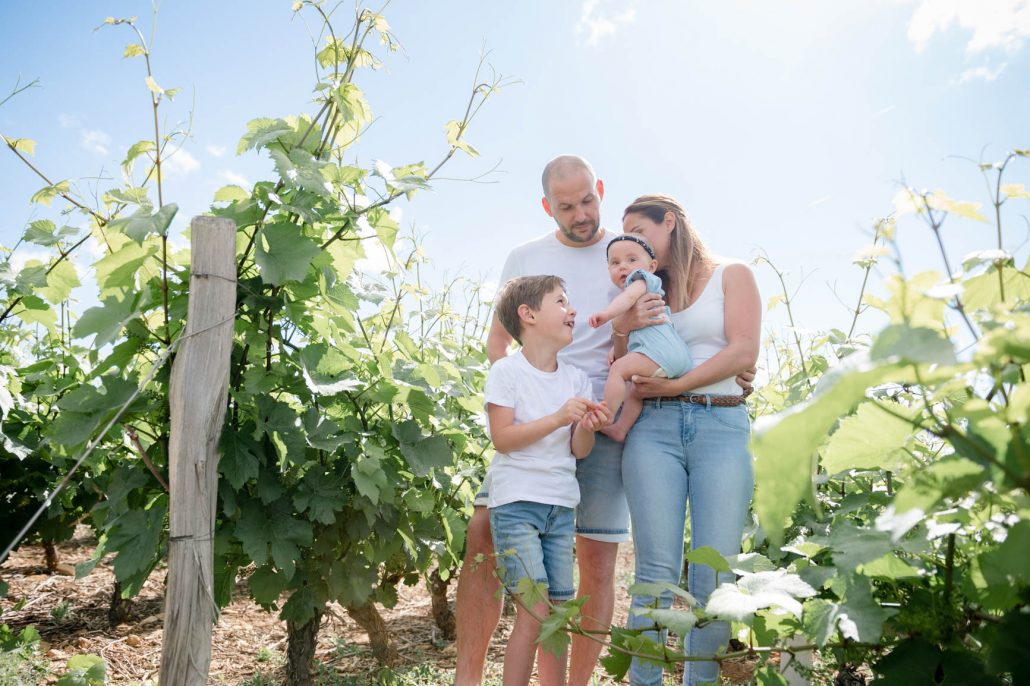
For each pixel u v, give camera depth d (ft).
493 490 8.05
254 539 7.64
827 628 4.38
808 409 2.41
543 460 7.97
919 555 4.51
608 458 8.79
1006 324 3.08
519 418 8.21
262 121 8.07
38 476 11.58
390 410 9.46
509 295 8.77
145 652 12.09
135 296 7.39
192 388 6.42
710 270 8.52
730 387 8.20
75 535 22.11
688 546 12.64
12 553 17.20
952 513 3.97
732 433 8.03
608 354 9.28
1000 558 3.43
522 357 8.64
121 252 7.20
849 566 4.46
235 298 6.75
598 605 8.77
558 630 5.80
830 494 9.64
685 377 7.90
